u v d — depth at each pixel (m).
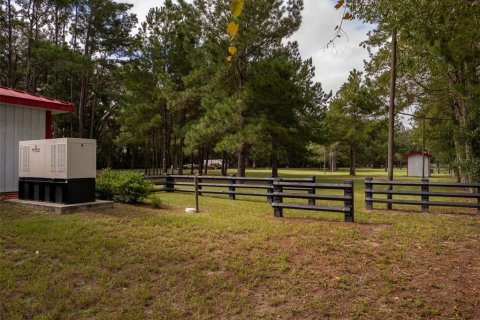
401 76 15.58
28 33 27.02
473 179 13.13
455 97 14.89
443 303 3.96
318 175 36.34
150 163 54.09
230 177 12.89
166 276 4.60
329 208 8.20
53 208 7.72
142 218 7.54
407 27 6.86
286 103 20.39
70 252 5.21
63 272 4.56
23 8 25.75
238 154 22.83
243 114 20.31
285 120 21.70
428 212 9.83
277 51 21.02
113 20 30.27
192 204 10.86
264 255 5.39
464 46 8.34
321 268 4.95
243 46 18.22
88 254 5.17
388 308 3.85
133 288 4.25
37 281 4.29
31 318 3.57
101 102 37.44
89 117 37.75
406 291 4.27
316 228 7.18
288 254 5.46
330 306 3.89
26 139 9.91
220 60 19.42
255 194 12.14
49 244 5.47
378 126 18.41
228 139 19.20
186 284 4.38
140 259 5.07
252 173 40.12
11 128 9.58
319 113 24.84
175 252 5.41
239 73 20.27
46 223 6.66
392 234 6.85
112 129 40.62
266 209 10.05
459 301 4.01
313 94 23.89
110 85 35.03
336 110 34.97
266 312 3.78
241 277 4.56
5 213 7.46
